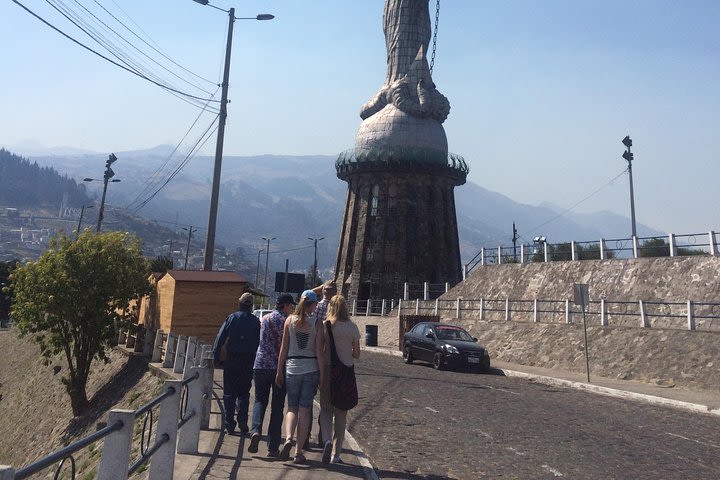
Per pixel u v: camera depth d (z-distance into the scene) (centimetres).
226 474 700
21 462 2183
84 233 2372
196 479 671
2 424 2806
